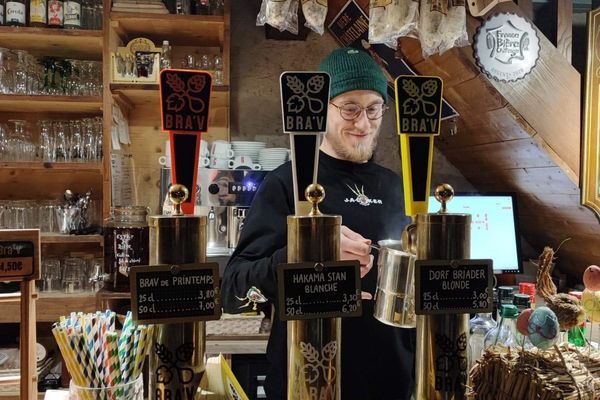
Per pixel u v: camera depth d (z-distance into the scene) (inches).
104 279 92.0
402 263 30.1
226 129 113.1
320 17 51.6
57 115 111.7
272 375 50.3
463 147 99.1
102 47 104.8
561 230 95.7
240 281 46.4
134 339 30.1
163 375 25.7
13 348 95.9
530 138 73.2
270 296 45.9
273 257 43.7
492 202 96.1
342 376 48.2
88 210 107.9
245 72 114.9
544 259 35.2
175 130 26.0
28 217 103.6
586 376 28.8
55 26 97.9
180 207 26.6
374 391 48.6
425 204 29.3
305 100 27.0
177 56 113.7
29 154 102.4
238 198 96.6
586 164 72.0
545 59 70.4
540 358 29.9
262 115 115.4
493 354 30.8
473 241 95.3
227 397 28.3
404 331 50.5
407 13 50.1
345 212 52.3
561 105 71.2
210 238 96.3
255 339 81.4
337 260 27.0
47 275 99.5
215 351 80.6
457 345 28.2
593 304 35.6
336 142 53.8
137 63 97.5
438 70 76.1
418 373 29.0
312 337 26.7
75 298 95.3
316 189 27.0
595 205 74.1
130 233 88.9
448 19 52.1
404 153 29.0
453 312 28.1
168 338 25.7
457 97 79.6
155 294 25.3
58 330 29.3
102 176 108.4
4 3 98.2
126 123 111.0
